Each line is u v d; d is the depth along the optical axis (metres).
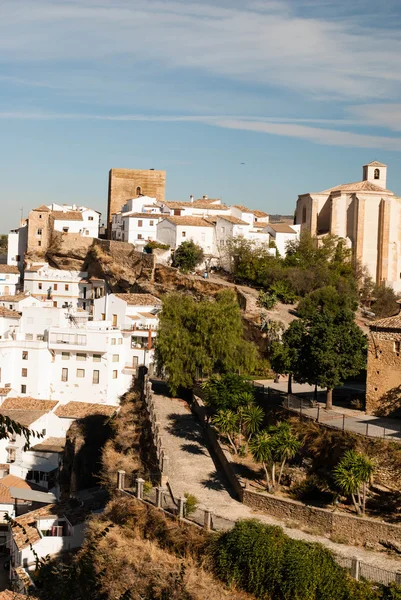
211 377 62.91
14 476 78.00
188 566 38.81
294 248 129.12
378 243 134.12
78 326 94.38
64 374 89.75
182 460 54.53
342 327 54.66
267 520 42.75
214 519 42.12
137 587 38.03
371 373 52.53
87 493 66.88
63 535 57.59
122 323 97.25
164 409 69.75
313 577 35.19
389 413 51.47
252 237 127.56
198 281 115.00
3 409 85.62
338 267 122.31
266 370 77.50
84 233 148.75
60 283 138.75
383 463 43.28
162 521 43.88
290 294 108.38
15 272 144.25
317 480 45.50
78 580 21.98
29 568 53.06
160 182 170.62
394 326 51.47
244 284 116.75
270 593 36.09
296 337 57.62
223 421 52.81
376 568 35.06
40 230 145.12
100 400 88.31
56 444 81.81
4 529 65.88
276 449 45.72
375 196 133.75
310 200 140.38
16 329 98.75
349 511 42.25
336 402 57.56
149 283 121.38
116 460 60.38
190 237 128.75
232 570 37.88
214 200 153.50
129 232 135.50
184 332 75.19
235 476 48.53
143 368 88.94
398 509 41.50
